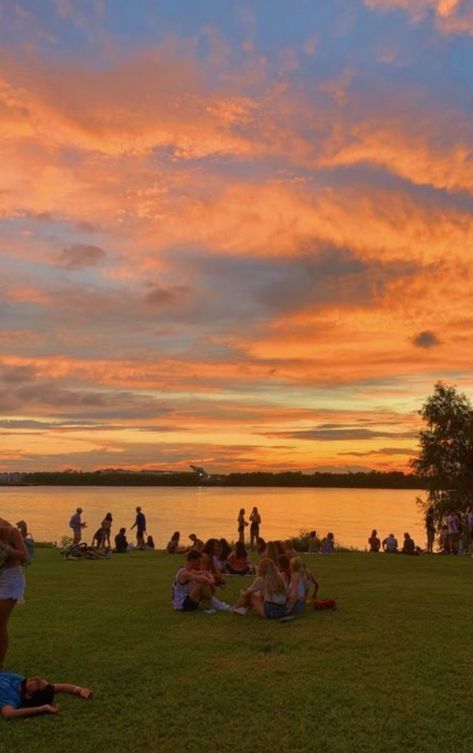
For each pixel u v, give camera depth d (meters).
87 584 17.19
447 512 44.16
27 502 174.38
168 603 14.00
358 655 9.57
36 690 7.42
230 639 10.57
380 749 6.46
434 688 8.14
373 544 32.56
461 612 12.80
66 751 6.39
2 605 7.99
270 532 75.38
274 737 6.72
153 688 8.12
